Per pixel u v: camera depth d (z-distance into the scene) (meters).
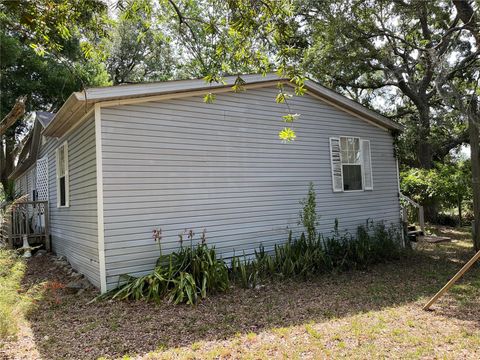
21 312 4.24
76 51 14.85
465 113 8.37
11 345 3.95
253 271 6.52
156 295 5.23
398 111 18.50
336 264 7.33
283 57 4.14
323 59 13.11
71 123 7.10
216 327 4.36
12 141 17.91
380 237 8.49
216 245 6.89
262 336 4.05
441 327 4.19
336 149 8.97
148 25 5.55
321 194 8.55
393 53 13.88
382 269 7.44
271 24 3.88
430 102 15.88
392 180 10.27
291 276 6.66
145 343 3.97
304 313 4.80
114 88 5.79
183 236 6.50
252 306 5.12
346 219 8.96
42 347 3.91
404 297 5.45
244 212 7.32
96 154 5.77
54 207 9.62
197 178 6.75
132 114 6.12
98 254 5.80
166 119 6.46
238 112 7.39
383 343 3.77
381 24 11.96
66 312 4.99
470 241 11.17
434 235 12.07
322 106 8.79
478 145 8.64
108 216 5.79
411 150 15.28
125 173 5.99
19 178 17.34
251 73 7.43
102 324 4.52
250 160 7.48
